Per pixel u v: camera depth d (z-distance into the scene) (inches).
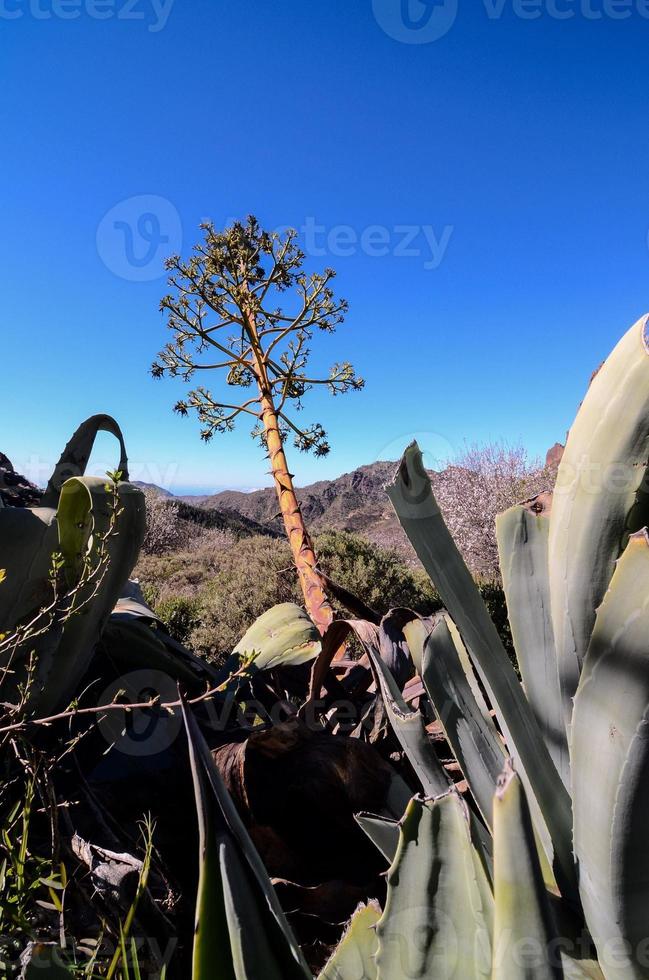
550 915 27.6
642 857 29.8
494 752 43.7
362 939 37.7
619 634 28.5
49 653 59.9
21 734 50.7
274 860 54.1
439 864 34.8
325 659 77.0
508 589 42.4
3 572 47.1
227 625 266.7
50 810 44.4
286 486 164.1
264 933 28.8
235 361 187.3
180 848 56.2
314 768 55.6
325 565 307.1
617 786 29.0
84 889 43.9
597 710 29.7
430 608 306.5
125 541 63.6
